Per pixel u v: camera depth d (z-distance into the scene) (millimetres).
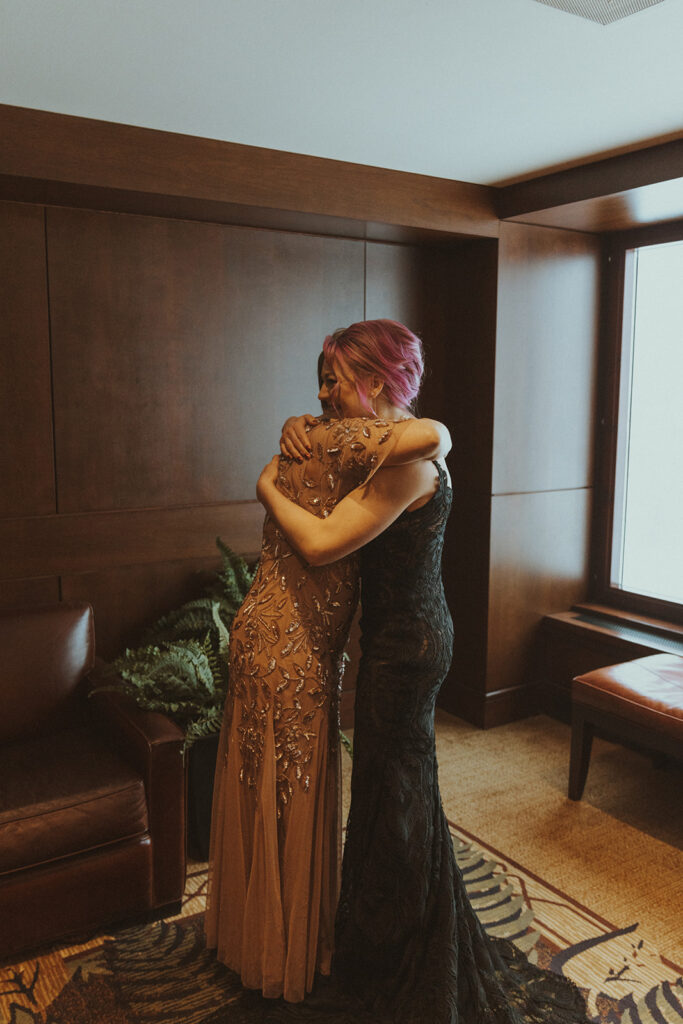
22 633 2736
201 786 2752
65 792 2316
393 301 3844
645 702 2936
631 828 3045
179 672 2756
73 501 3172
